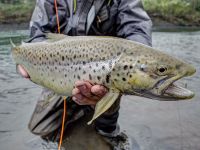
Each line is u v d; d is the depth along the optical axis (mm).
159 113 827
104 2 639
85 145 669
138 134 712
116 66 432
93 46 455
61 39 495
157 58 421
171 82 420
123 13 637
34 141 688
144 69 422
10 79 1160
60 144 671
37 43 523
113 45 443
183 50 1845
